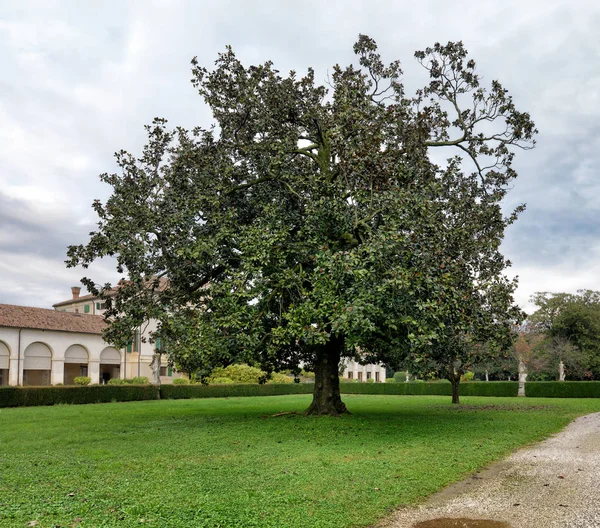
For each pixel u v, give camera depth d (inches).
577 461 374.6
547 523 230.5
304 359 762.8
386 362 778.2
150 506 245.9
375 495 271.7
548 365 1700.3
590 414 759.7
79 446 451.5
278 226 606.2
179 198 619.5
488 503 265.3
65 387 1149.7
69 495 268.2
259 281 577.0
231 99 676.1
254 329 561.9
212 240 598.9
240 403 1146.7
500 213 684.7
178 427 600.7
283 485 290.5
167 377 1829.5
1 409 952.3
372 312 471.2
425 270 496.1
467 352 660.7
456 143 676.7
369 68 683.4
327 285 510.9
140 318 652.1
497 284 604.7
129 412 854.5
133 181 645.9
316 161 701.3
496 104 644.1
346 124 594.6
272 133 671.8
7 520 223.3
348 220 573.6
